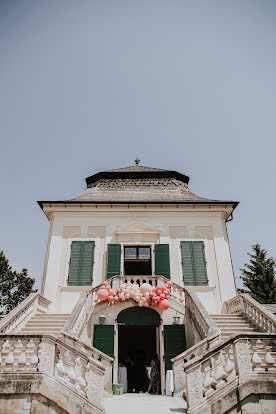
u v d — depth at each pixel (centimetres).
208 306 1488
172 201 1692
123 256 1606
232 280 1543
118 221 1680
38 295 1312
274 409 686
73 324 1038
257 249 3231
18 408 677
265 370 742
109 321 1259
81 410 680
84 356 753
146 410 738
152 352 1633
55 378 712
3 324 995
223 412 675
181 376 928
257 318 1185
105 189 1962
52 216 1706
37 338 757
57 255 1584
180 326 1233
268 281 2973
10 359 738
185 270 1566
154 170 2131
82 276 1539
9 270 3859
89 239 1633
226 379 730
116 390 1007
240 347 757
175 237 1652
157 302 1251
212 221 1694
